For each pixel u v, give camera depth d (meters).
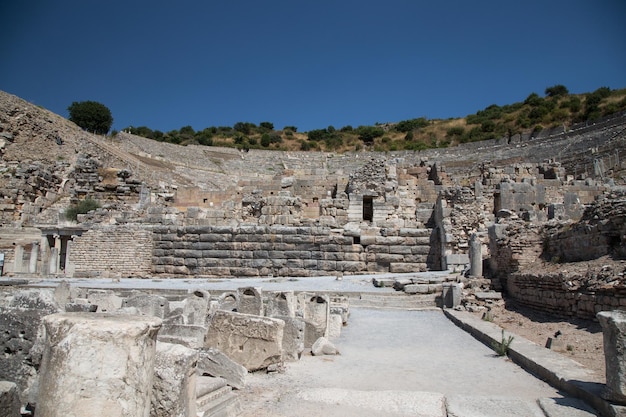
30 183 35.38
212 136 126.12
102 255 26.25
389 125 134.88
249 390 7.04
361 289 18.81
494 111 114.50
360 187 29.89
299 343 9.64
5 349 5.68
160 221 27.44
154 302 11.94
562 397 6.41
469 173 44.41
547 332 10.83
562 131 74.62
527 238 16.25
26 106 51.75
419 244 24.03
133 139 78.69
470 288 17.03
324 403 6.39
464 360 9.13
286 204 26.38
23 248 29.23
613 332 5.56
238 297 12.37
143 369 3.98
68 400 3.71
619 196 13.73
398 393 6.70
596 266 11.70
